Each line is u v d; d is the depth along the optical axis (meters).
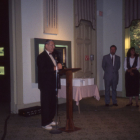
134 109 4.78
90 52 6.51
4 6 5.84
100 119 3.91
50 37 5.19
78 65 6.06
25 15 4.62
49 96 3.30
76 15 5.81
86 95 4.45
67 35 5.65
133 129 3.28
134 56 5.02
